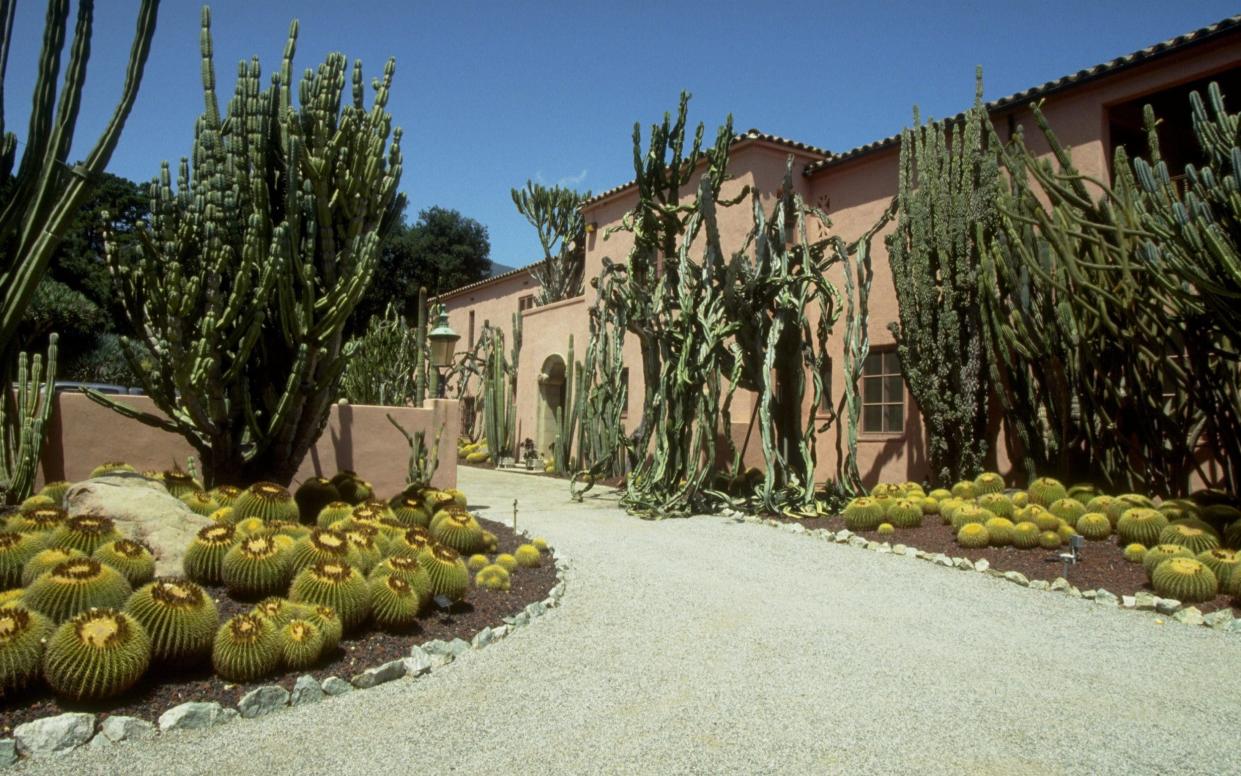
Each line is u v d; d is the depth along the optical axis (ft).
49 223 22.04
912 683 17.79
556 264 84.69
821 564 29.99
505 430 78.54
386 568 20.47
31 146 21.94
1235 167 25.62
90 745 13.71
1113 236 34.01
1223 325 28.17
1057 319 36.11
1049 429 38.65
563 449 66.44
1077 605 24.58
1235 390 32.63
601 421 58.08
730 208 54.54
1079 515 31.50
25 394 28.99
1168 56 37.65
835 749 14.46
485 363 83.56
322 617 17.61
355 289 27.48
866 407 49.90
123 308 27.66
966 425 39.55
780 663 18.99
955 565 29.43
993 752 14.44
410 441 39.37
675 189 45.75
